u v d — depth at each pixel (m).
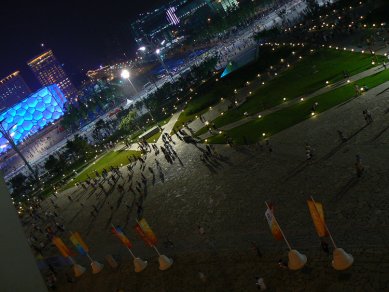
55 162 109.38
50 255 51.47
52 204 75.12
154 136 87.00
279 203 35.72
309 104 56.00
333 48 78.81
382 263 23.92
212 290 29.58
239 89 86.38
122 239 36.62
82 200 67.56
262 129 55.91
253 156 48.31
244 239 33.53
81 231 53.47
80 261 45.22
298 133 48.28
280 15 148.38
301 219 32.19
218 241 35.16
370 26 80.44
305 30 107.50
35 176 108.75
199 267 32.94
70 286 40.62
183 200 46.50
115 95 177.62
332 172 36.22
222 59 138.88
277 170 41.78
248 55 110.56
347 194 32.06
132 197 56.03
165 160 64.62
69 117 167.12
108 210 56.06
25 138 198.12
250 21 186.25
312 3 124.88
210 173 49.78
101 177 76.25
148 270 36.22
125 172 70.31
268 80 81.19
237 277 29.53
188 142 67.44
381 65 57.34
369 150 36.81
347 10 102.50
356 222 28.53
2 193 5.55
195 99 100.31
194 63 161.75
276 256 29.55
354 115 45.34
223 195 42.53
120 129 113.50
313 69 72.56
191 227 39.81
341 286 23.81
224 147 56.44
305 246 28.91
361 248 25.89
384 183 31.09
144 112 125.19
